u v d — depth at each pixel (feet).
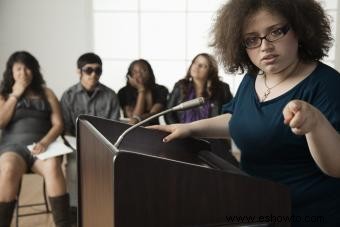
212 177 2.45
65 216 7.57
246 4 2.96
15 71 8.02
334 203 3.13
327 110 2.90
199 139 3.80
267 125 3.14
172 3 14.85
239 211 2.52
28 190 10.82
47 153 7.68
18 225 8.48
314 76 3.07
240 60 3.33
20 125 8.00
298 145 3.01
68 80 15.39
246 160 3.47
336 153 2.61
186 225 2.42
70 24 15.10
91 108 9.24
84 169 3.42
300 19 2.92
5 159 7.46
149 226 2.34
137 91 10.47
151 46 15.11
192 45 15.03
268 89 3.32
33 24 15.11
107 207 2.57
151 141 3.60
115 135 3.56
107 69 15.24
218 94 9.50
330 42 3.25
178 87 9.85
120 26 15.05
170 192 2.37
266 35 2.93
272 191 2.57
